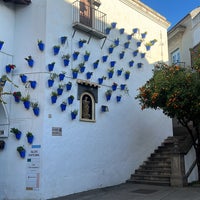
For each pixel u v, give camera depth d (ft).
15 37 35.35
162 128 49.90
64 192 33.30
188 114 36.14
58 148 33.45
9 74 34.17
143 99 38.91
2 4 34.58
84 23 38.86
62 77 34.63
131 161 43.24
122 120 42.91
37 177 31.50
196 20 61.77
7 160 32.96
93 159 37.50
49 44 34.35
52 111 33.42
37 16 34.96
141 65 47.55
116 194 34.01
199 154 39.86
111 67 42.19
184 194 32.22
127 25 46.39
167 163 42.55
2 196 32.42
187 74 35.65
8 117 33.58
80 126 36.45
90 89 38.50
